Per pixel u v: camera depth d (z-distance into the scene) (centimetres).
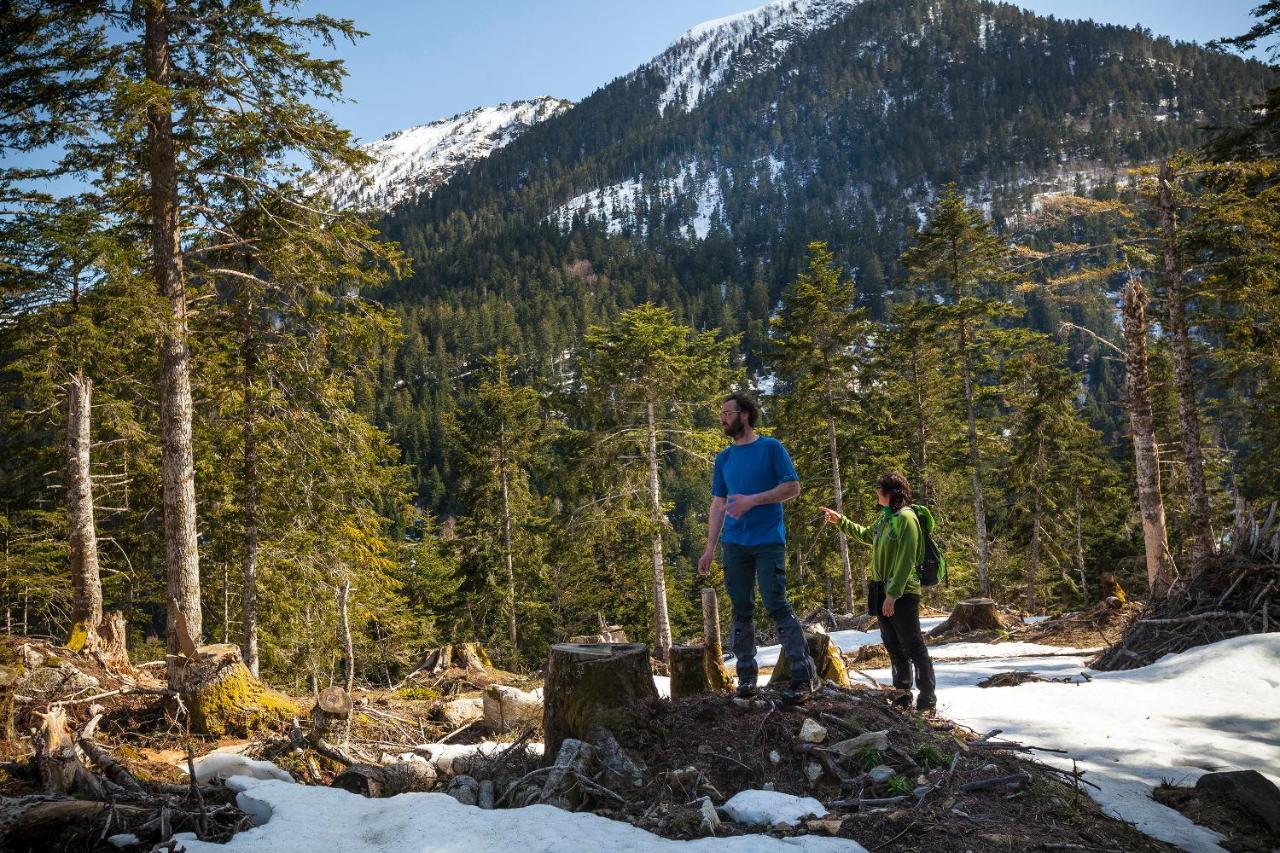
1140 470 1377
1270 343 1464
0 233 896
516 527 3125
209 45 1109
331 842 333
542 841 329
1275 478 1905
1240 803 417
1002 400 2897
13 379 1447
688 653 582
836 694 505
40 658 810
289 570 1634
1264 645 780
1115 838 368
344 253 1215
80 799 396
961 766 430
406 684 1173
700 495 6894
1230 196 1425
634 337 2281
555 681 473
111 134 976
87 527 1229
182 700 768
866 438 2916
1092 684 753
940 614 2377
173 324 1039
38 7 1016
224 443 1530
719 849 324
